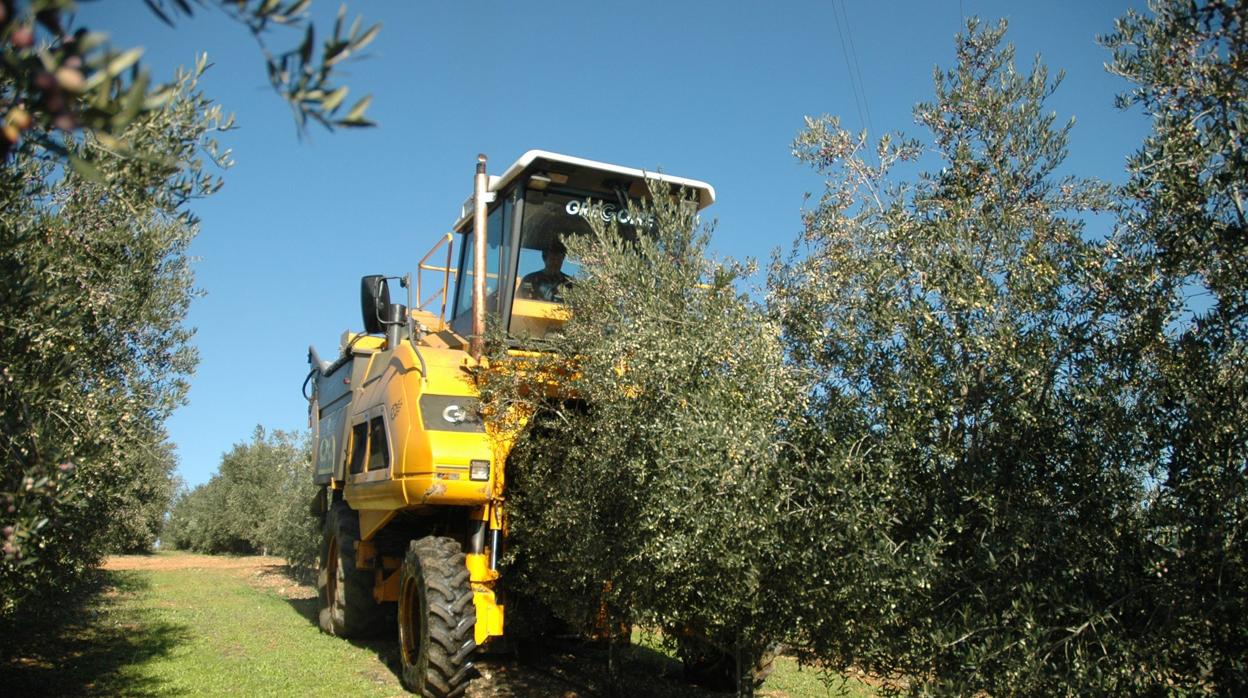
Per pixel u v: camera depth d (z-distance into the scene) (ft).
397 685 25.96
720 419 14.79
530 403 22.63
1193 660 11.25
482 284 25.02
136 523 49.65
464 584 23.62
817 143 16.15
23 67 5.22
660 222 18.88
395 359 27.22
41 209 15.97
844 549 13.60
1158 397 12.07
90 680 25.84
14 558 10.22
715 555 15.51
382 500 27.30
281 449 90.68
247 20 5.63
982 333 13.00
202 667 28.14
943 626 12.37
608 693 24.50
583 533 20.17
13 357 12.94
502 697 24.81
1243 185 11.41
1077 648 11.21
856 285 15.15
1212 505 11.20
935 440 13.58
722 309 17.01
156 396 23.08
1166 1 12.16
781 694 25.71
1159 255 12.14
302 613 42.68
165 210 14.57
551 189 26.13
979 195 14.29
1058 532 12.25
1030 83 14.34
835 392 15.05
